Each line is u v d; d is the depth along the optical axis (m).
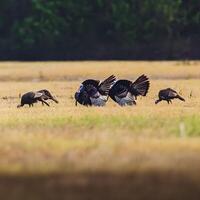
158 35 183.00
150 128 40.69
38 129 41.19
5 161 30.23
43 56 185.25
